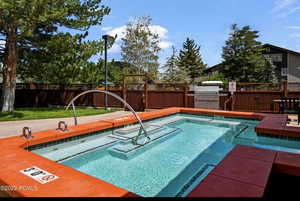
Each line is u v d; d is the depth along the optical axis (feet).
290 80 83.92
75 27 32.04
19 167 7.05
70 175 6.38
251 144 14.26
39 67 33.86
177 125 21.53
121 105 38.99
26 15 25.17
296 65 83.30
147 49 71.36
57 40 29.12
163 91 36.45
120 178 9.61
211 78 77.51
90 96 41.68
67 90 43.42
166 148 13.89
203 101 32.96
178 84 35.65
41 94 45.39
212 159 11.87
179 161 11.60
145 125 19.63
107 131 16.39
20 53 34.60
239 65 88.12
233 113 22.21
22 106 46.70
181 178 9.55
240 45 89.10
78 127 14.83
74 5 30.32
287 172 6.75
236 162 7.04
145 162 11.50
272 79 83.61
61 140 12.92
